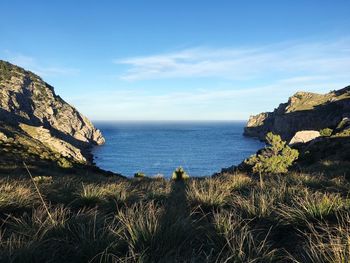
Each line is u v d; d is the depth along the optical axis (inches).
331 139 1737.2
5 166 1316.4
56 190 430.3
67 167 1802.4
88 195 362.6
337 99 7007.9
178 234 210.5
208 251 203.3
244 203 298.5
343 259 158.4
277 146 1232.2
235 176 581.6
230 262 177.5
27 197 346.0
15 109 6584.6
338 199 285.1
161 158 4763.8
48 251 190.5
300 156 1425.9
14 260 174.9
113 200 361.7
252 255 184.4
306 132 2839.6
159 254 188.9
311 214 249.6
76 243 201.6
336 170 734.5
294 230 240.8
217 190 374.9
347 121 2309.3
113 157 5915.4
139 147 7785.4
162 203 358.0
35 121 7116.1
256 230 243.4
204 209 323.6
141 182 770.8
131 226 212.2
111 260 183.8
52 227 223.6
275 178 610.5
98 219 245.0
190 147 6884.8
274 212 271.7
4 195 331.0
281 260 182.4
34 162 1742.1
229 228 221.3
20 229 234.2
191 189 424.2
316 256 167.8
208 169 2751.0
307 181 466.6
